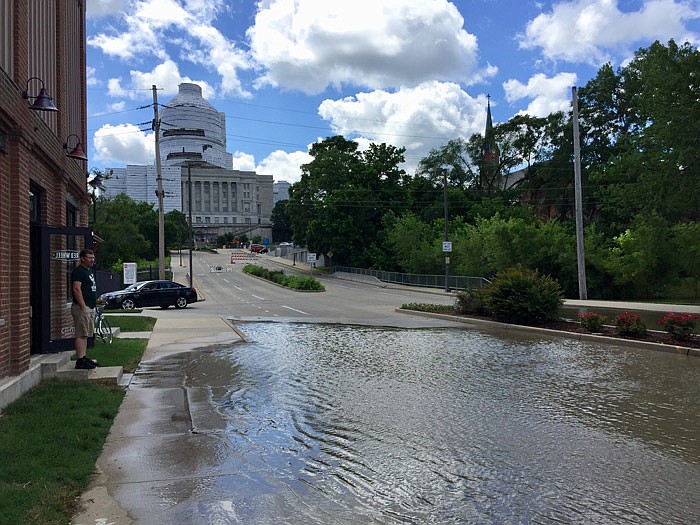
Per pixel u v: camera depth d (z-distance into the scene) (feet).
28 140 28.35
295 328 63.31
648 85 91.76
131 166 499.92
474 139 244.83
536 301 62.80
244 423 24.06
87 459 18.16
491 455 19.83
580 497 16.10
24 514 13.47
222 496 16.11
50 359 30.86
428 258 167.84
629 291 126.31
